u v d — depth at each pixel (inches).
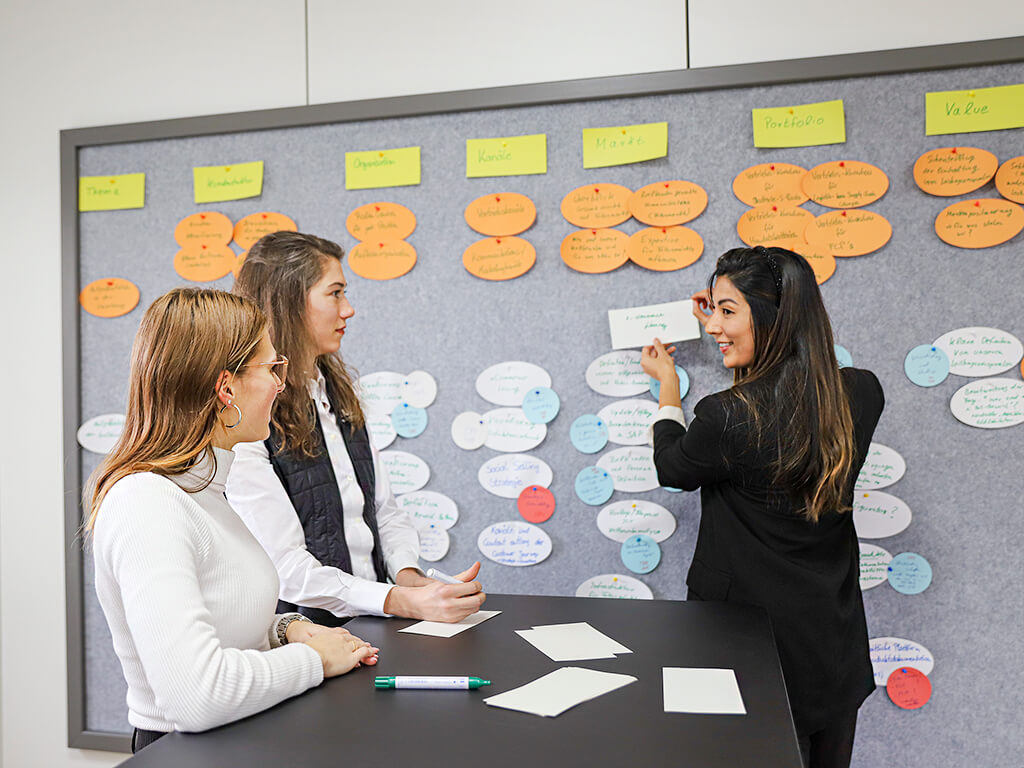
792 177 73.6
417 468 80.8
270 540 52.7
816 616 57.1
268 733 32.7
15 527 89.0
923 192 71.6
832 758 59.1
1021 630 70.1
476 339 79.7
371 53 82.1
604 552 77.4
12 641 88.9
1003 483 70.5
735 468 57.6
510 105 78.2
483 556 79.7
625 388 76.8
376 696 36.9
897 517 71.9
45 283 89.0
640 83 75.7
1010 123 70.0
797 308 57.4
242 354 40.3
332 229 82.7
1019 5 70.2
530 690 37.1
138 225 86.8
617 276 76.9
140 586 33.9
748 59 74.7
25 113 89.7
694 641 45.3
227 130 84.1
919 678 71.6
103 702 86.4
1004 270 70.4
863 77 72.6
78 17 88.8
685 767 29.2
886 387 72.2
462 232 79.9
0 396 89.6
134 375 39.8
